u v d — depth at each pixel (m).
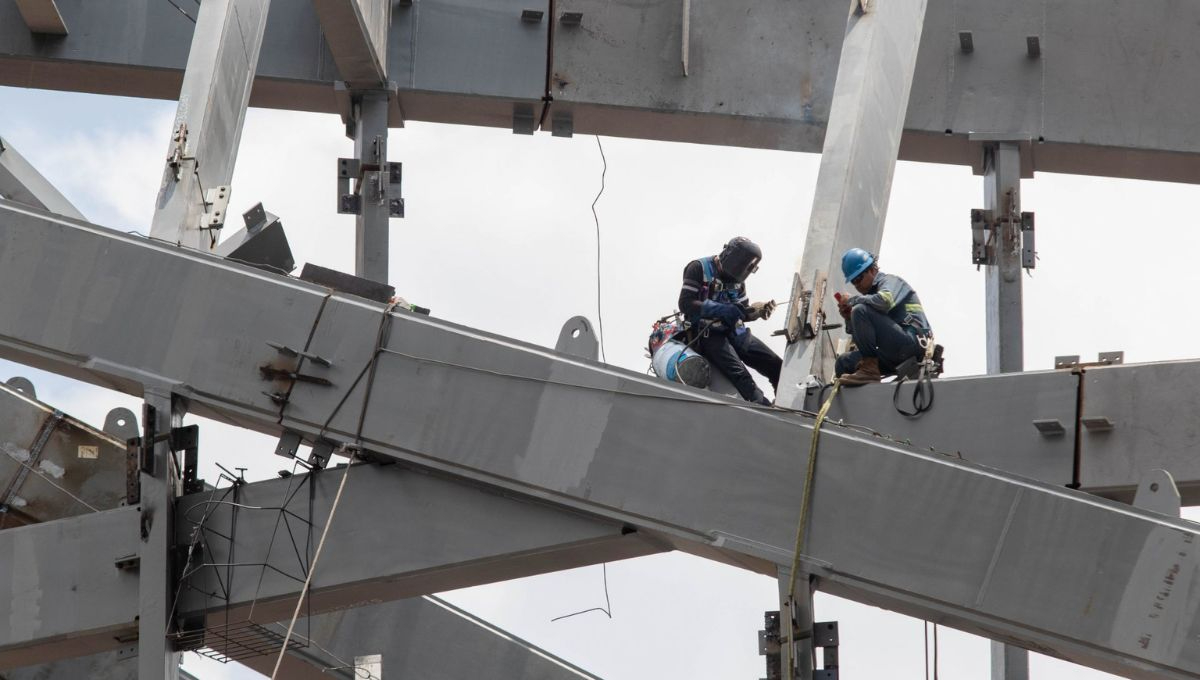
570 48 47.78
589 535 27.31
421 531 27.95
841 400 31.17
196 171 31.34
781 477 26.55
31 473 33.31
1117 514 24.88
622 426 27.36
